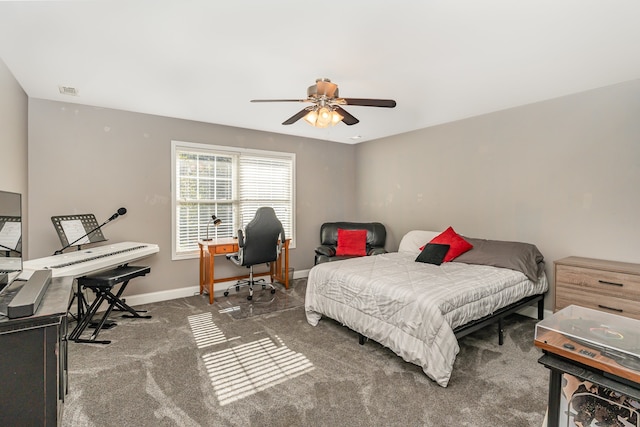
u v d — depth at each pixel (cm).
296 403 187
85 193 341
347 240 473
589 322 129
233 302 384
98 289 316
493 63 240
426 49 217
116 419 172
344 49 217
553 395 113
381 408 183
